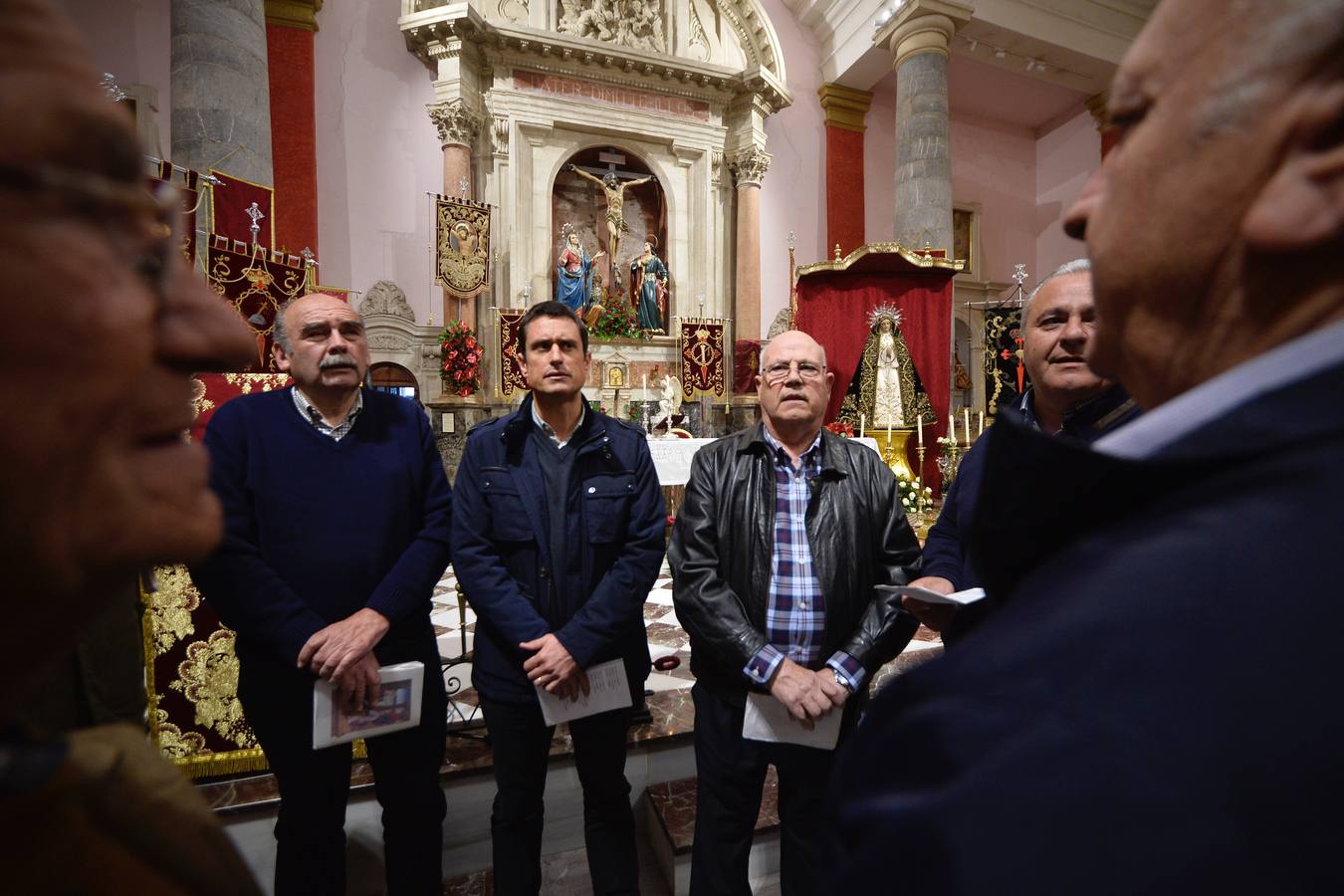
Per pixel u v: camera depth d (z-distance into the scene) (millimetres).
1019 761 239
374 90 9055
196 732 2275
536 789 1869
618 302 10023
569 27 9703
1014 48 10109
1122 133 386
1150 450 330
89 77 252
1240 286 320
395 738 1800
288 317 1762
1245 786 206
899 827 262
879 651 1689
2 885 315
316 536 1728
